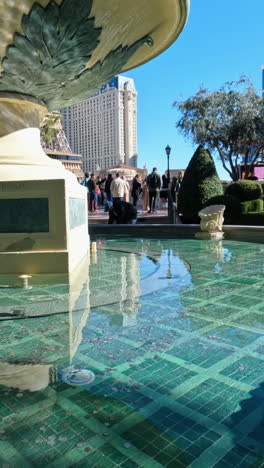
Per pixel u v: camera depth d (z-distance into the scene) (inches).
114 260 182.5
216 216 287.0
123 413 53.9
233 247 231.8
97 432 49.6
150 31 165.3
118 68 182.4
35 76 154.3
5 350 75.7
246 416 53.2
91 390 60.2
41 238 146.9
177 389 60.6
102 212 596.7
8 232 147.8
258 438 48.6
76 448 46.5
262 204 431.2
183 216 460.1
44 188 145.3
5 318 95.3
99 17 136.8
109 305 106.4
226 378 64.2
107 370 67.0
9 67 146.8
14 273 146.0
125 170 1091.3
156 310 102.0
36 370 67.1
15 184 146.0
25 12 125.6
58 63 150.6
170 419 52.5
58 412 54.1
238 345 78.4
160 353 74.2
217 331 86.4
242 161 888.3
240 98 752.3
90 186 606.2
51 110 200.1
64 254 145.6
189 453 45.8
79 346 77.6
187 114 776.9
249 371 66.7
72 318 95.3
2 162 153.2
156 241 265.7
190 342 79.7
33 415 53.4
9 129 165.2
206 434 49.3
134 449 46.5
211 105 754.8
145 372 66.2
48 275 144.3
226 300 112.3
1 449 46.4
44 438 48.5
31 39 135.6
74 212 164.1
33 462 44.2
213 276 146.1
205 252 210.8
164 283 133.7
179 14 152.9
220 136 761.0
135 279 139.8
